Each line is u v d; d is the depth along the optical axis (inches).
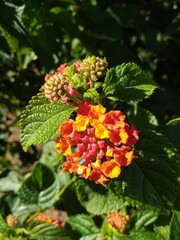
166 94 8.1
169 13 8.1
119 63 7.9
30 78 9.4
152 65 8.4
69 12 7.5
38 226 6.8
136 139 4.8
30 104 5.2
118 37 7.8
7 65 9.3
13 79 9.5
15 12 7.1
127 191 5.2
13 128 11.0
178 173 5.1
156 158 5.2
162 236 5.9
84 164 4.9
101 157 4.8
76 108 5.2
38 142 5.1
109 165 4.7
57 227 7.0
